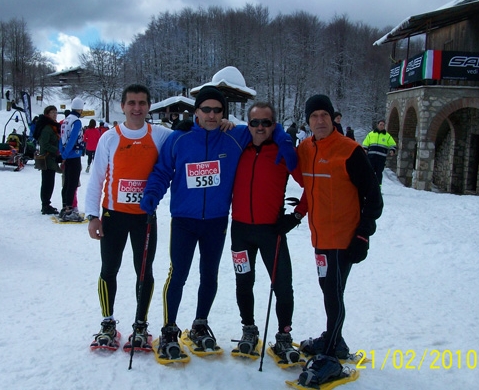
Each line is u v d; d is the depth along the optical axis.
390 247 6.62
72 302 4.01
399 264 5.75
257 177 2.99
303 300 4.31
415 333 3.67
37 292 4.20
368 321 3.89
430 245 6.76
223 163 3.02
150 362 2.96
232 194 3.12
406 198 12.16
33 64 64.75
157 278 4.82
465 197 12.75
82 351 3.08
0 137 26.28
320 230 2.90
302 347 3.23
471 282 5.07
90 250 5.73
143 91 3.11
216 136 3.03
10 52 62.47
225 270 5.22
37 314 3.70
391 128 20.17
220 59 62.28
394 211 9.76
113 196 3.13
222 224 3.10
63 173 7.33
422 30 19.89
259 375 2.87
